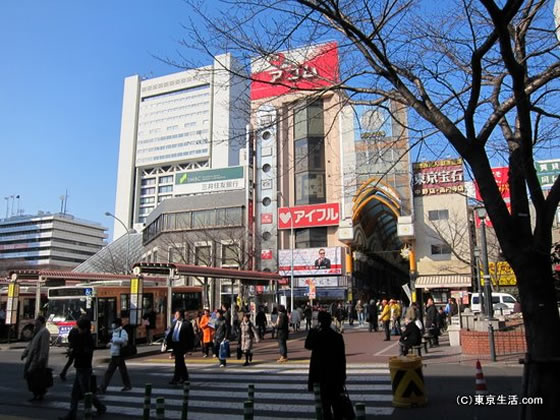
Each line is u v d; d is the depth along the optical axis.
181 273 23.05
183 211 55.66
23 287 30.03
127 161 143.75
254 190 48.41
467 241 39.44
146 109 143.75
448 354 15.69
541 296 5.12
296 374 13.53
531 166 5.33
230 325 24.53
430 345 18.27
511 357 14.44
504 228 5.40
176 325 12.49
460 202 40.94
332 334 6.82
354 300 43.62
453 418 7.79
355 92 7.63
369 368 13.91
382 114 9.12
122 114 146.75
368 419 7.92
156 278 30.88
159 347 22.56
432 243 41.31
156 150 140.50
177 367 12.28
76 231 156.38
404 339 13.87
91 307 22.28
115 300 23.41
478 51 5.46
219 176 58.38
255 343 23.55
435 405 8.78
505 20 4.97
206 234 48.84
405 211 42.31
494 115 5.84
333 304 35.03
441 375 11.98
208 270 24.84
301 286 44.72
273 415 8.62
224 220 51.78
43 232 150.12
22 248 151.75
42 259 148.12
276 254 46.31
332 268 44.00
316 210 45.44
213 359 17.83
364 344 21.08
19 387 12.39
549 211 5.23
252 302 40.31
